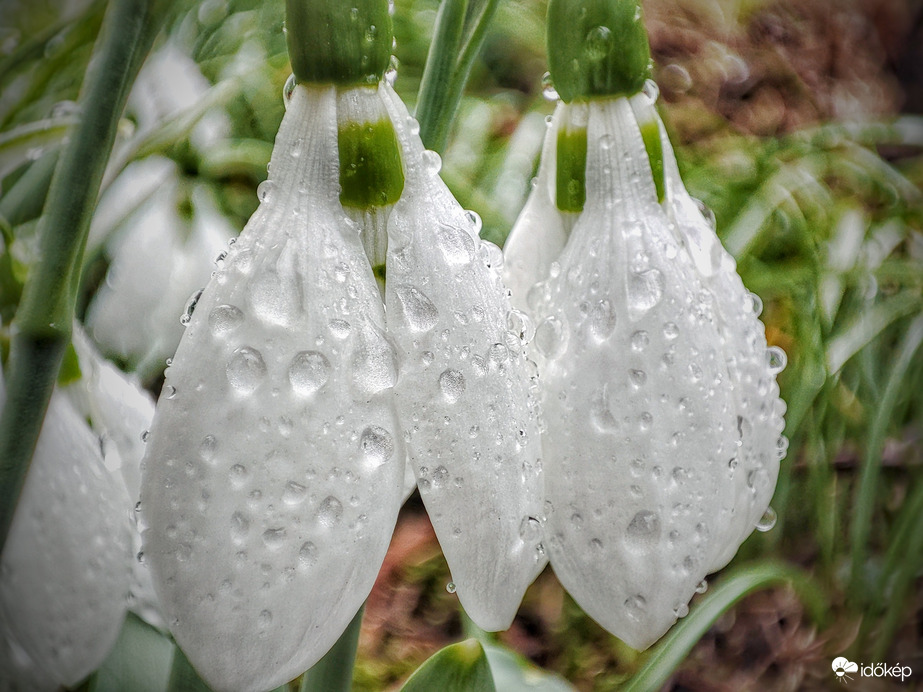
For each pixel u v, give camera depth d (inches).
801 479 7.3
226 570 2.5
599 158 2.9
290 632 2.5
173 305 4.9
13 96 4.0
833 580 6.9
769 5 9.7
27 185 4.4
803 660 6.6
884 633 6.5
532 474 2.7
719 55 9.1
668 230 2.9
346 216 2.7
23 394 2.8
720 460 2.8
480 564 2.6
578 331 2.8
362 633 6.1
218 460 2.5
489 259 2.8
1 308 3.2
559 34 2.9
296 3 2.6
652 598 2.7
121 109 2.7
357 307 2.6
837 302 7.2
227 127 6.8
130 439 3.0
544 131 6.9
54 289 2.7
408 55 7.3
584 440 2.7
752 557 6.6
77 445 2.9
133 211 5.4
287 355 2.5
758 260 7.3
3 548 2.8
